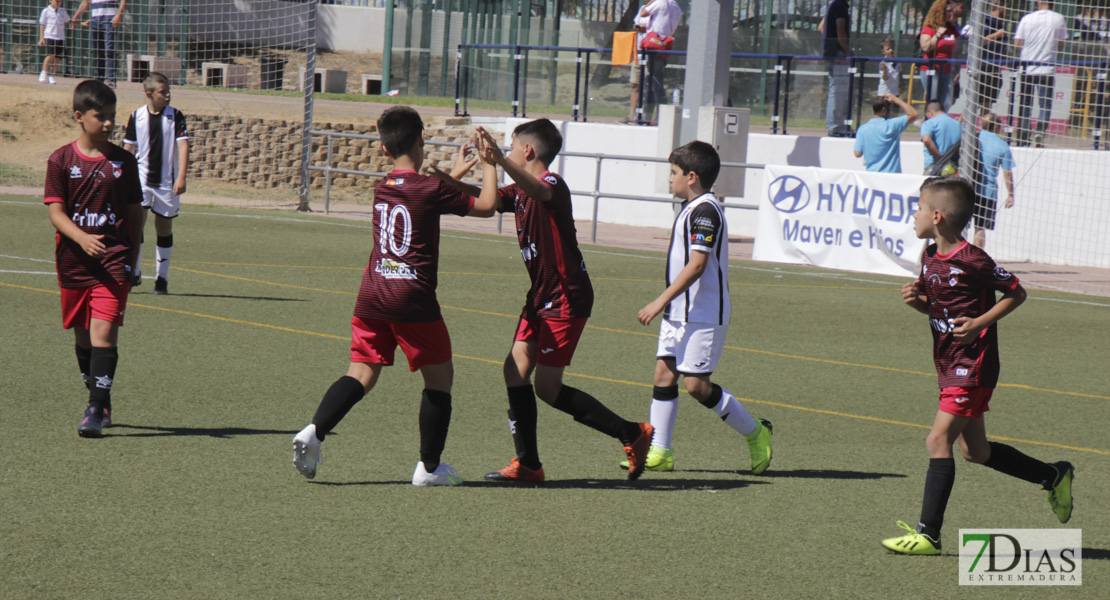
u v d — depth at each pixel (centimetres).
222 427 2295
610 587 1532
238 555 1595
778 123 7425
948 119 5628
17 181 8112
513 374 2017
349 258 5081
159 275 3903
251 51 11494
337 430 2323
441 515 1816
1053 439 2553
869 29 8331
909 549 1714
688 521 1841
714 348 2097
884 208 5275
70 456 2041
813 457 2295
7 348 2912
